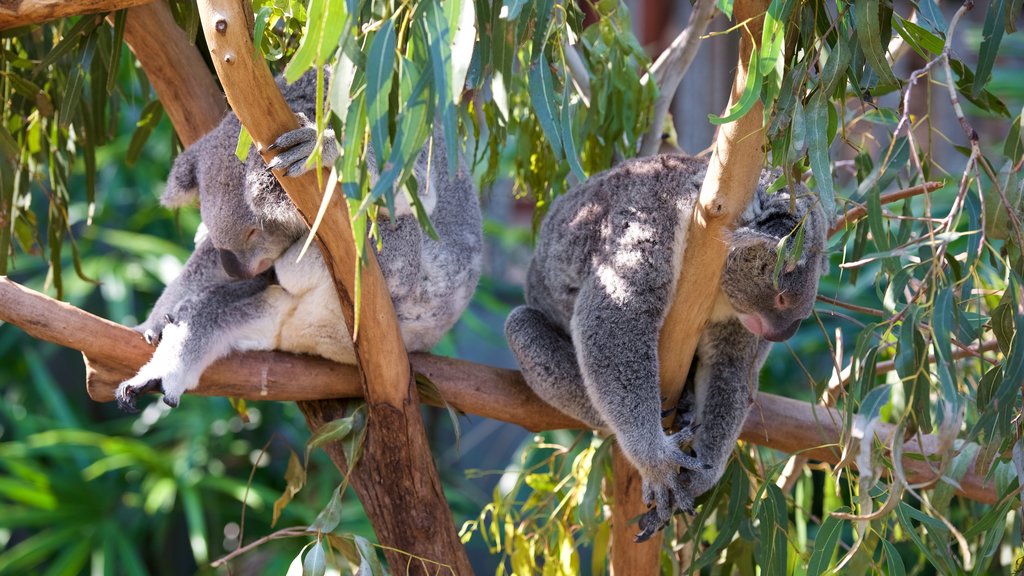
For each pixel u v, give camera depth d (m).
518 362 5.16
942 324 3.58
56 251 6.11
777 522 4.64
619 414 4.51
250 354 4.70
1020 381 3.72
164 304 4.93
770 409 5.16
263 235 4.44
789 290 4.54
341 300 4.16
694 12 5.89
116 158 11.34
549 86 3.44
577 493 5.71
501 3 3.42
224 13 3.37
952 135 12.27
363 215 2.96
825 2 3.78
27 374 12.02
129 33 5.16
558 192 5.98
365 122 3.03
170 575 12.01
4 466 11.82
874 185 4.09
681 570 5.77
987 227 3.64
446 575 4.64
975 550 5.98
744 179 3.81
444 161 5.09
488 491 13.09
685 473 4.67
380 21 3.23
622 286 4.58
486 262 13.98
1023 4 4.00
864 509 3.64
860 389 4.01
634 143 5.96
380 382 4.40
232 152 4.39
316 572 4.20
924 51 4.09
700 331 4.59
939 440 3.51
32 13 4.27
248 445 11.01
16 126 6.05
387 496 4.60
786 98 3.64
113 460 9.89
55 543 9.75
